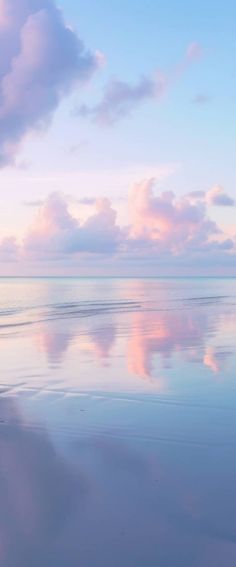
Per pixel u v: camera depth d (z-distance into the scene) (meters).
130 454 8.26
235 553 5.41
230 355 17.91
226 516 6.18
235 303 51.03
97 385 13.29
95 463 7.86
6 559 5.30
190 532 5.82
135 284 138.50
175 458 8.09
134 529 5.87
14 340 22.78
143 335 24.39
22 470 7.55
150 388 12.91
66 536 5.73
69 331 26.42
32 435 9.22
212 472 7.51
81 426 9.77
